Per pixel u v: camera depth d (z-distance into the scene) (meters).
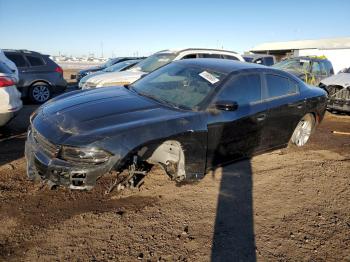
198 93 4.02
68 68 34.62
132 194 3.70
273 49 47.16
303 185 4.29
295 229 3.26
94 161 2.98
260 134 4.52
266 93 4.60
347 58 24.64
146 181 4.01
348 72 10.48
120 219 3.21
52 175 3.00
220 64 4.62
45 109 3.75
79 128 3.14
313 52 26.86
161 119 3.43
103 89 4.54
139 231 3.04
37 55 9.93
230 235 3.08
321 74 12.16
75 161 2.97
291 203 3.79
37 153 3.18
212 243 2.95
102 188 3.76
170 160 3.64
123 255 2.71
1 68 5.18
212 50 8.86
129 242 2.88
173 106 3.86
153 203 3.55
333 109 8.88
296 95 5.12
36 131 3.35
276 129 4.79
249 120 4.22
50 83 10.03
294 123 5.17
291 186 4.24
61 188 3.70
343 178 4.61
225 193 3.89
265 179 4.38
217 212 3.47
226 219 3.35
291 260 2.80
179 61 5.02
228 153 4.15
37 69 9.80
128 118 3.38
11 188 3.62
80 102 3.81
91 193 3.64
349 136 6.99
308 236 3.16
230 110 3.74
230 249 2.88
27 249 2.70
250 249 2.90
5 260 2.55
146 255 2.72
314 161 5.20
